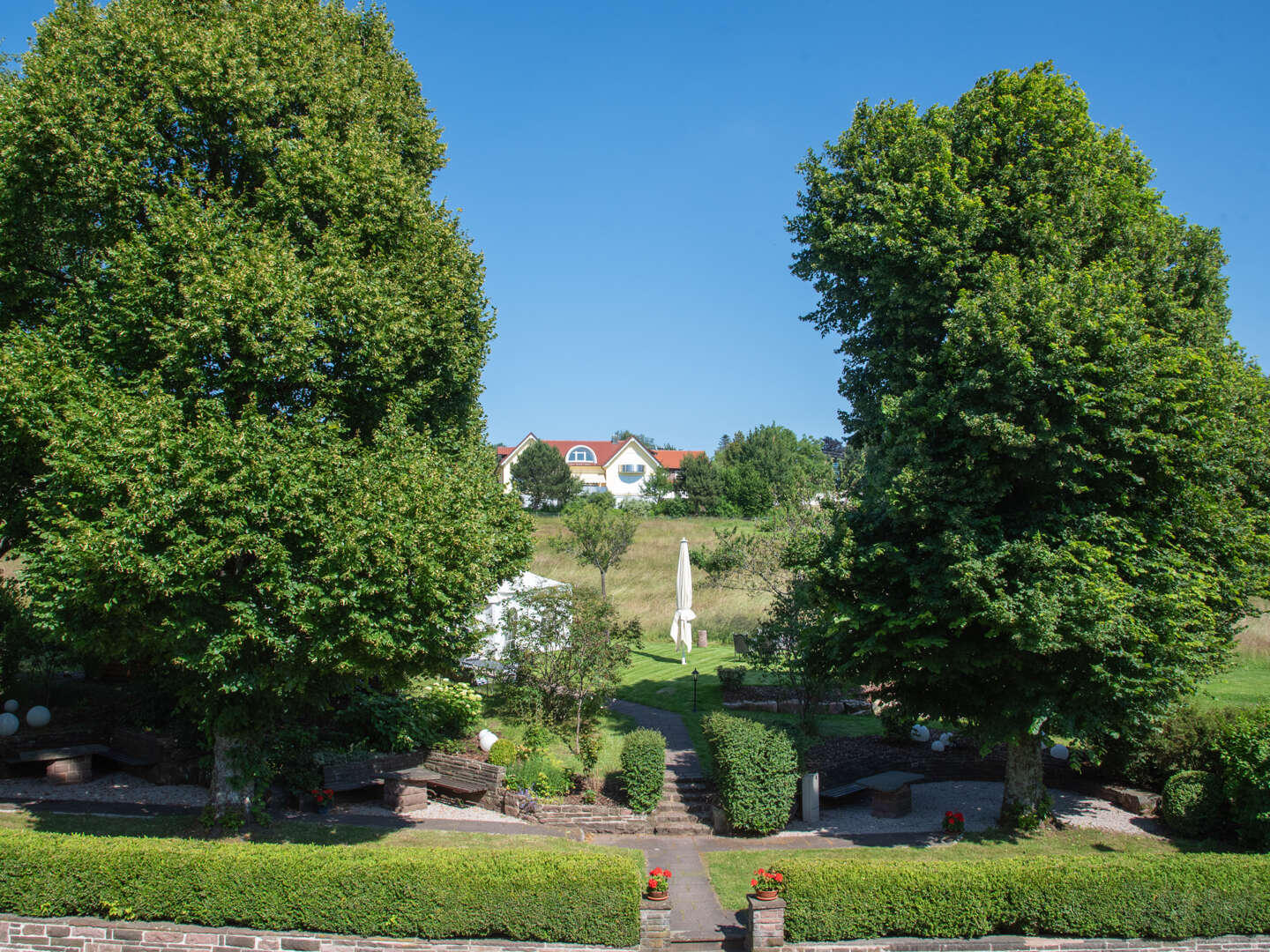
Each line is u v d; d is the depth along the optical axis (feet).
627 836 56.90
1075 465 48.37
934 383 55.98
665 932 38.99
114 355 47.34
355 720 65.21
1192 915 40.04
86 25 52.95
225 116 52.95
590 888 38.78
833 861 40.75
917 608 52.24
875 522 56.90
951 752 75.05
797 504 83.05
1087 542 49.88
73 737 64.64
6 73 65.31
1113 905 39.93
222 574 44.29
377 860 39.32
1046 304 47.57
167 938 39.01
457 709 69.87
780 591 83.66
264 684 44.42
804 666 64.59
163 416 42.19
